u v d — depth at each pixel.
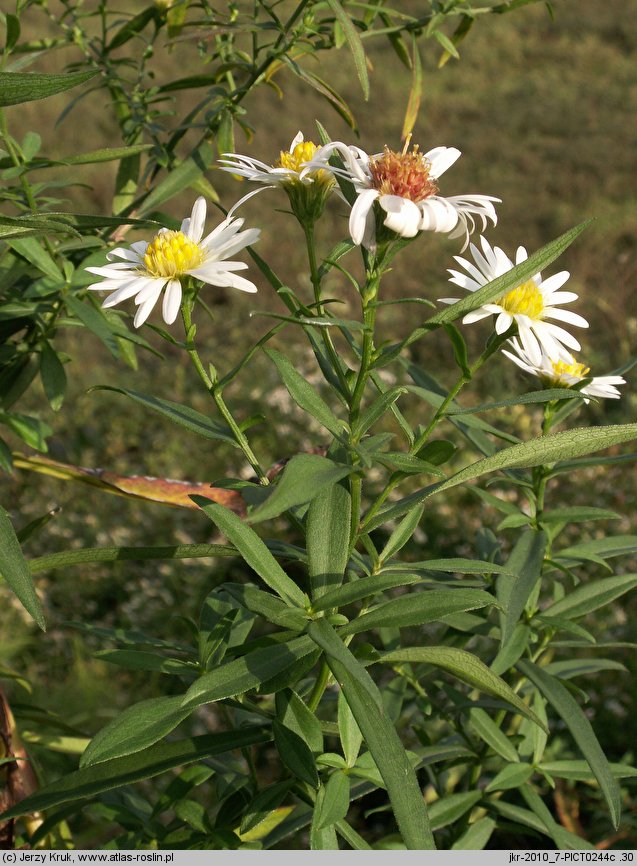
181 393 0.80
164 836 0.25
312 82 0.29
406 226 0.17
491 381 0.80
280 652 0.18
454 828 0.28
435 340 0.90
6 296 0.27
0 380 0.29
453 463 0.65
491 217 0.18
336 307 0.99
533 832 0.27
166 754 0.19
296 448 0.72
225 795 0.24
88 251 0.28
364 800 0.46
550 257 0.17
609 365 0.83
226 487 0.19
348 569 0.21
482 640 0.44
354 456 0.18
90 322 0.25
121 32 0.33
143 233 0.31
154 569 0.63
